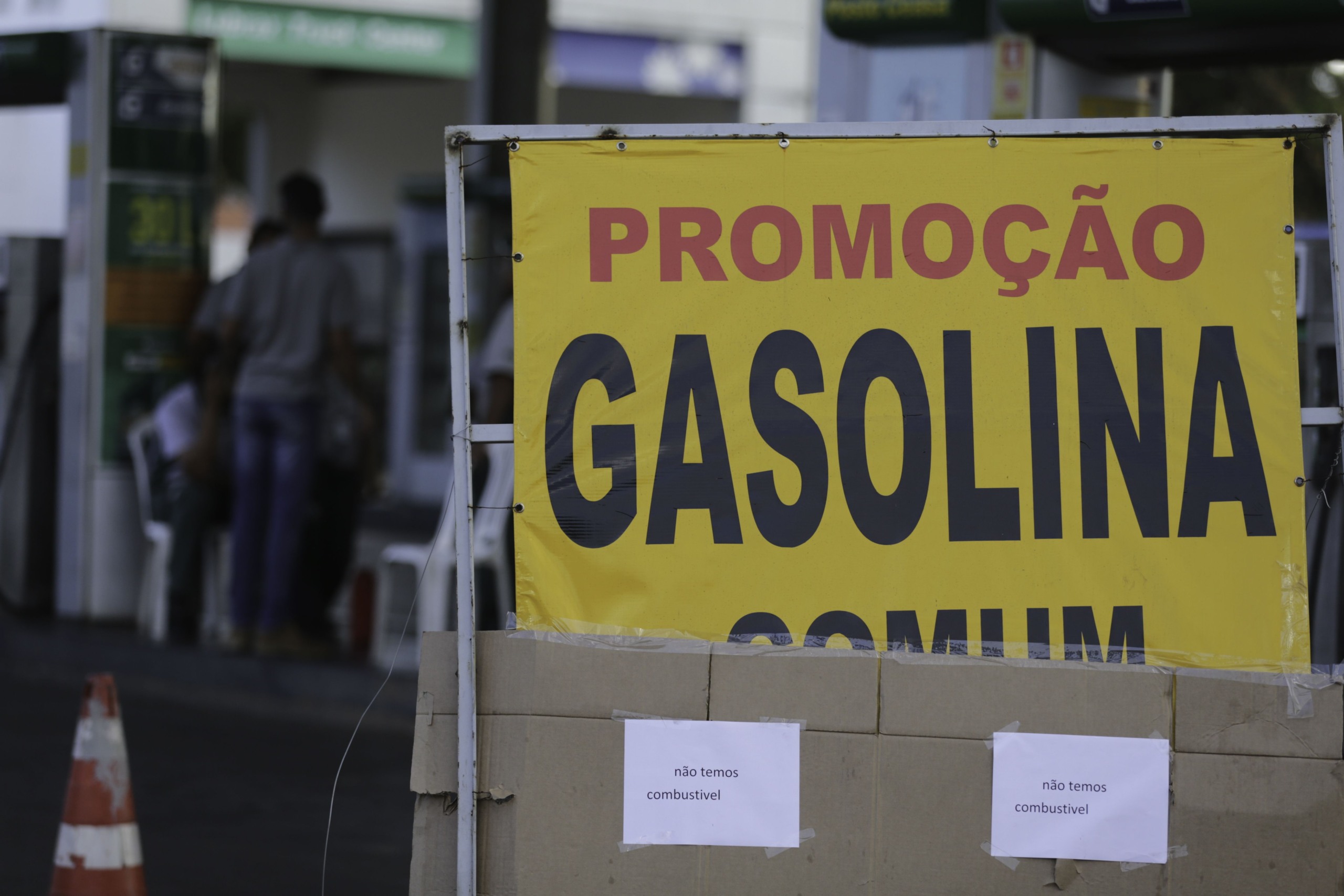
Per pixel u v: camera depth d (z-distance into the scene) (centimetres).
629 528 433
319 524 1071
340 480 1073
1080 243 434
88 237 1113
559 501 433
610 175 436
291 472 995
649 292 436
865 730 425
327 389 1027
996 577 429
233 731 928
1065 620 428
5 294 1190
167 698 1009
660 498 433
